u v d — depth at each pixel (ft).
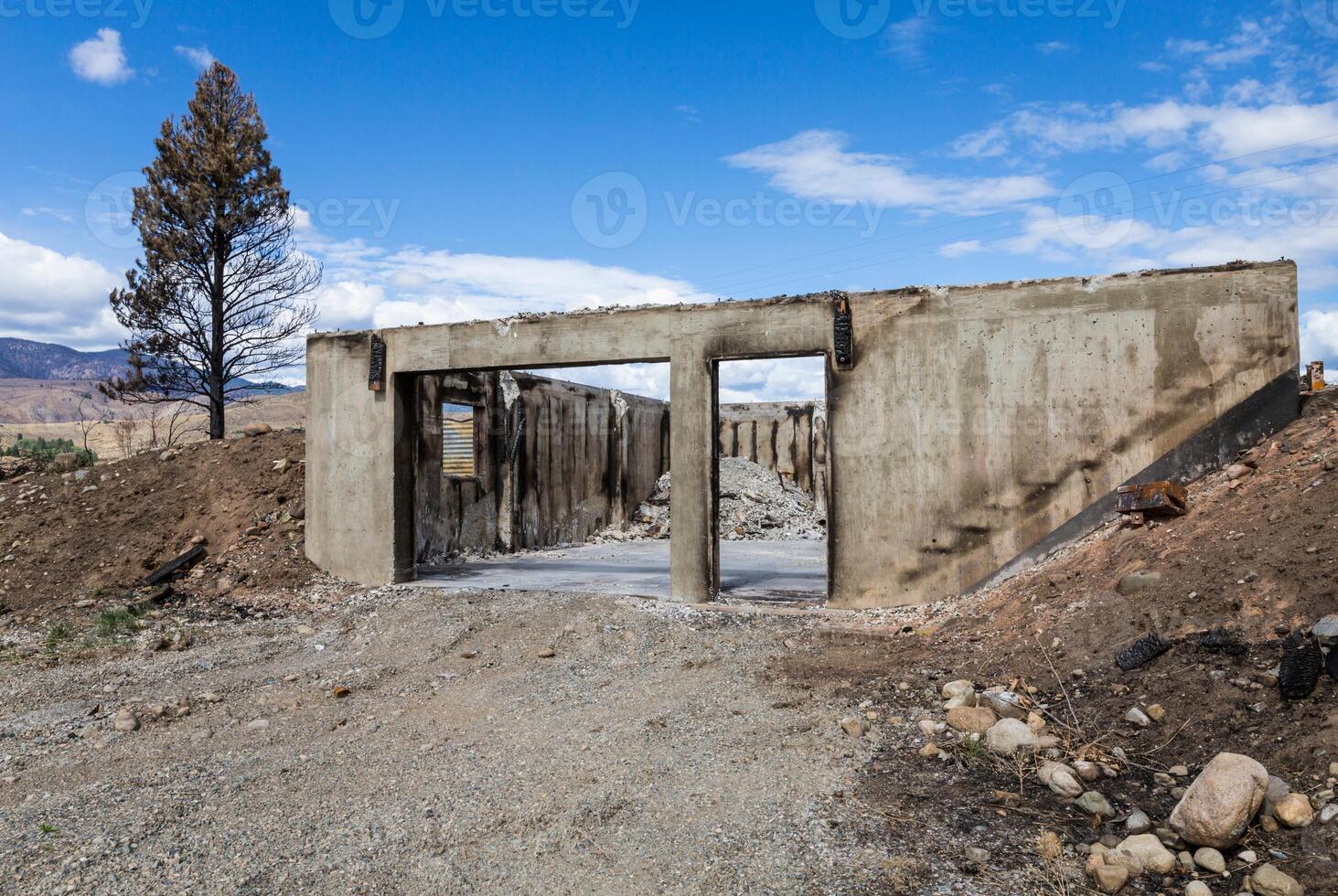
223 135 59.62
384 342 33.40
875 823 12.30
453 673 22.49
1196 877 10.44
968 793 13.15
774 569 40.09
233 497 39.73
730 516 63.46
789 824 12.45
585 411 57.93
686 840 12.18
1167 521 20.74
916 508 26.18
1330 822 10.52
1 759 16.48
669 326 29.25
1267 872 9.93
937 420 26.03
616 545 55.72
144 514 39.11
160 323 59.47
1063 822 12.01
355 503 33.81
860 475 26.81
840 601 26.94
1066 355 24.76
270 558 35.29
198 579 34.09
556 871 11.50
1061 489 24.72
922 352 26.22
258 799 14.26
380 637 26.09
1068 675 16.69
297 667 23.53
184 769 15.74
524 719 18.57
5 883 11.25
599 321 30.17
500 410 47.88
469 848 12.26
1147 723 14.15
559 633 25.43
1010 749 14.34
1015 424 25.22
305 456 35.37
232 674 22.85
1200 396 23.41
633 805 13.52
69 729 18.24
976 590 25.40
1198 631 15.74
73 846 12.34
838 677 19.61
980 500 25.52
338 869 11.66
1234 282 23.17
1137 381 24.04
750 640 23.89
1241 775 10.87
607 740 16.72
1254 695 13.53
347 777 15.26
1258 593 15.58
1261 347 22.88
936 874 10.75
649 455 68.74
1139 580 18.06
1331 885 9.67
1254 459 21.53
